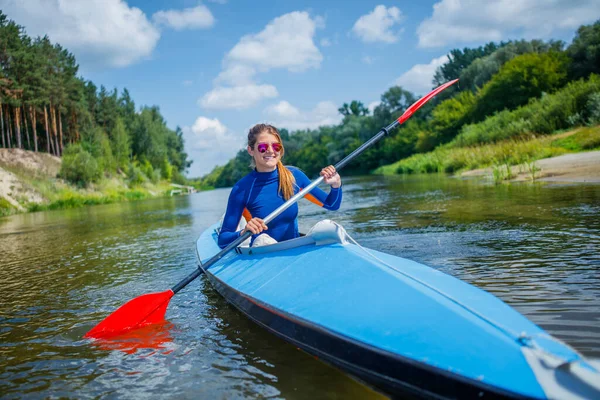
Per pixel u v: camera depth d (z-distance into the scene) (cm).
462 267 365
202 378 212
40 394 209
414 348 159
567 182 937
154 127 6750
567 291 284
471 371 142
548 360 139
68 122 4675
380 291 200
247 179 343
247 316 280
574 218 527
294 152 9119
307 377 203
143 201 3145
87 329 306
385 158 5597
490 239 463
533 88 3334
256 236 337
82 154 3538
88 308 362
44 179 3209
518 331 155
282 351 234
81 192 3353
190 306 340
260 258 304
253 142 337
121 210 1944
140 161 6088
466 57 7181
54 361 250
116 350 260
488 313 170
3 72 3600
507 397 133
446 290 192
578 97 2086
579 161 1216
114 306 363
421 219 663
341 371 201
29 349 273
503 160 1742
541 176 1113
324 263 246
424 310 176
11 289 457
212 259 315
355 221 723
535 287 298
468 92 4547
